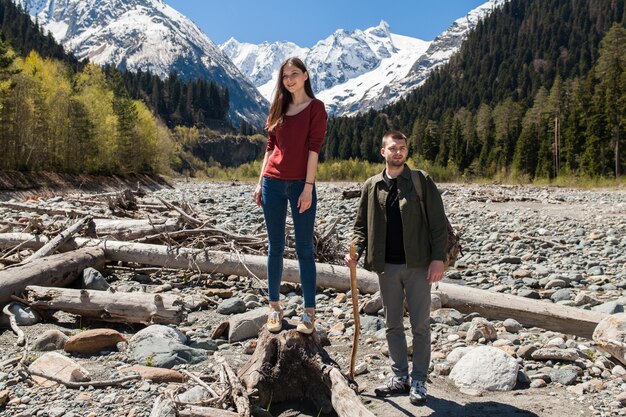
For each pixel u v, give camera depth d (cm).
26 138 4100
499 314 644
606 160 6056
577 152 6431
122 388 424
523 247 1211
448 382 450
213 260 805
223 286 796
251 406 385
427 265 392
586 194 3203
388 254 404
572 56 18638
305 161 432
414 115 19775
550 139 7462
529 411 389
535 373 466
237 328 555
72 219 1102
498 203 2508
